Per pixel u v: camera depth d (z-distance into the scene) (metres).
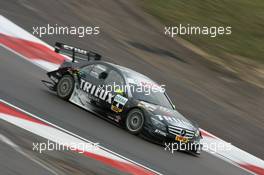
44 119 23.06
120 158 21.41
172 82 40.03
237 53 50.91
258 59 51.19
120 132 25.55
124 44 43.84
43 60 34.75
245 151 32.03
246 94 43.47
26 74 30.59
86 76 27.86
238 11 59.75
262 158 31.95
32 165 16.50
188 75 42.84
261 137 35.88
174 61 44.56
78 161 18.98
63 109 25.97
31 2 44.12
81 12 46.47
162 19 51.78
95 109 27.27
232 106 40.00
